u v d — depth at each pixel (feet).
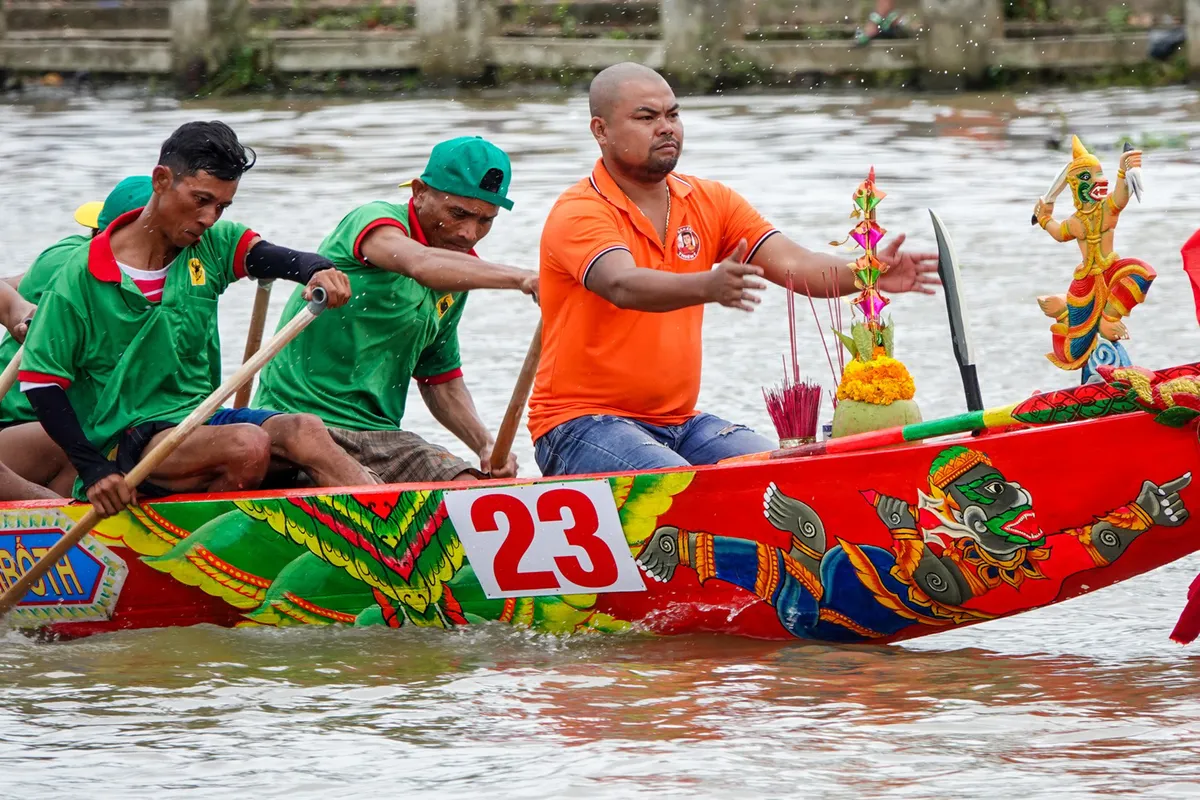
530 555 57.57
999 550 53.52
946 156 172.45
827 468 54.19
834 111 218.18
